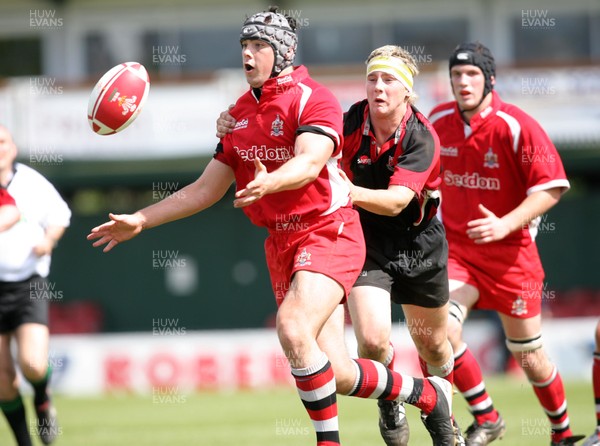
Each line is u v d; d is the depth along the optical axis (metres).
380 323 20.78
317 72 66.69
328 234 18.84
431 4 78.56
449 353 22.58
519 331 25.50
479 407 24.59
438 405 20.59
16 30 81.56
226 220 77.06
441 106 26.58
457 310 24.64
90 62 81.44
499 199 25.73
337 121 18.53
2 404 26.30
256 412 38.91
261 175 17.00
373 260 21.73
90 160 72.50
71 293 77.38
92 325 73.75
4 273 26.23
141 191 82.50
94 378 54.53
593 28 77.81
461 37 78.69
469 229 24.53
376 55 21.08
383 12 78.94
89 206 82.81
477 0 78.12
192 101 68.69
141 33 80.94
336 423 18.53
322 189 18.83
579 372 53.62
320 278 18.39
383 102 20.81
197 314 77.19
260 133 18.97
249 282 76.88
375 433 30.53
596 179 79.62
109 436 32.06
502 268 25.28
